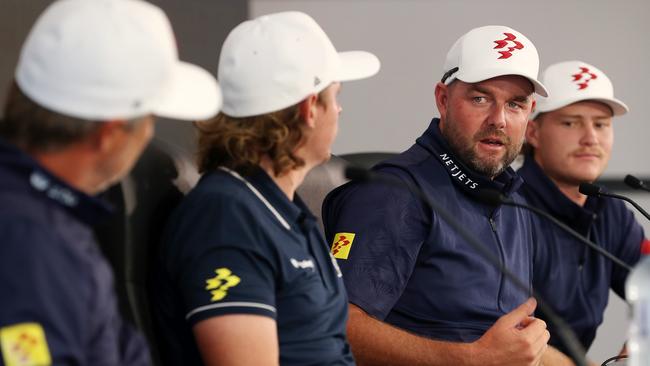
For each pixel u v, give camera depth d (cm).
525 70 685
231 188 536
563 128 861
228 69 552
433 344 643
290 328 534
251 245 518
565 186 869
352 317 644
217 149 556
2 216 371
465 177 687
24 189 389
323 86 555
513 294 693
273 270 527
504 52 687
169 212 567
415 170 680
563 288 832
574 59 1314
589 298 845
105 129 406
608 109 866
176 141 902
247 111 548
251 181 548
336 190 699
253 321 505
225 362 501
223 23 1048
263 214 535
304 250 548
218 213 522
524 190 848
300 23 562
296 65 546
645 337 523
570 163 859
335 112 567
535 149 876
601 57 1320
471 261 673
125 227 527
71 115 400
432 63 1274
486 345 638
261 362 504
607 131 871
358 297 646
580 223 841
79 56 403
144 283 541
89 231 408
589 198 874
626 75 1329
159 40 420
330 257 573
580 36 1314
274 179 559
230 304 504
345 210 673
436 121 711
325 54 559
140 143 421
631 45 1326
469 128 685
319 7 1244
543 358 729
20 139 402
